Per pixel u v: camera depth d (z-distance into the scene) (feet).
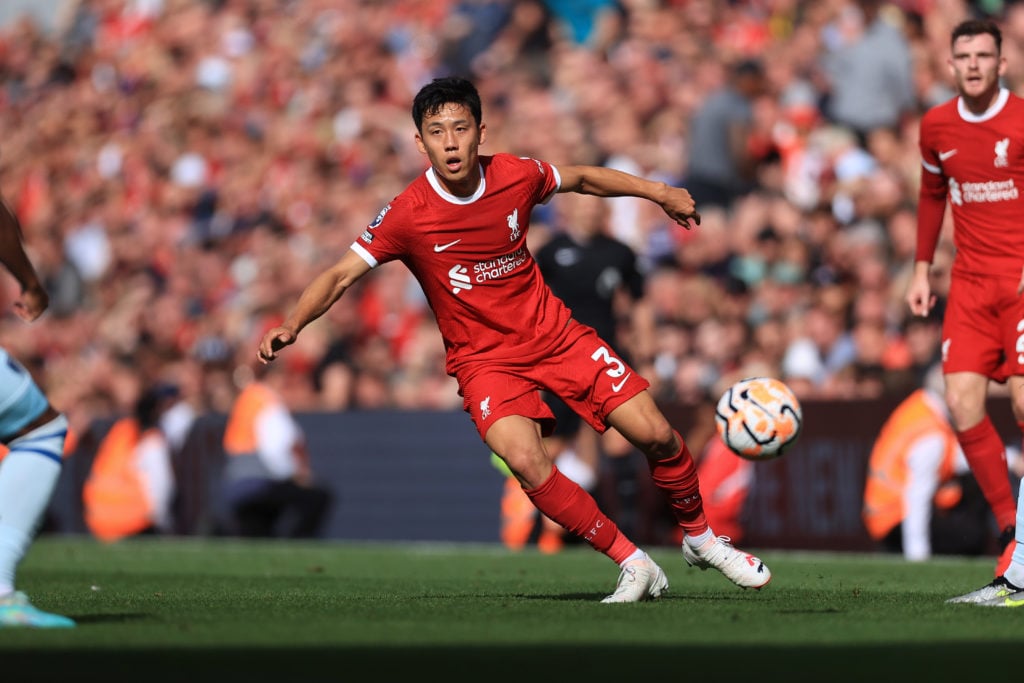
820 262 160.04
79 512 164.86
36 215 257.34
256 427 150.92
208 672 45.80
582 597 75.25
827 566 107.45
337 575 102.32
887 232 156.56
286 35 258.78
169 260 226.58
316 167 228.22
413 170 218.59
